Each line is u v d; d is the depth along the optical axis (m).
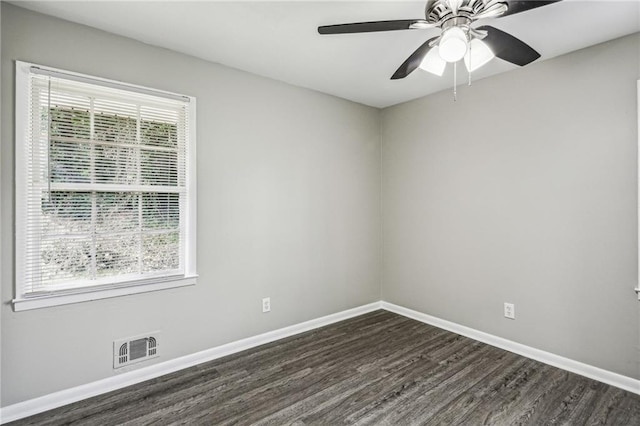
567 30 2.15
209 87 2.63
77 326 2.12
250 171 2.88
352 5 1.90
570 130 2.47
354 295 3.70
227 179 2.74
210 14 1.99
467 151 3.10
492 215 2.94
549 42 2.31
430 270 3.44
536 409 2.04
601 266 2.35
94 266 2.18
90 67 2.13
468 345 2.95
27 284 1.96
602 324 2.35
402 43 2.34
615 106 2.27
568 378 2.39
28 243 1.96
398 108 3.73
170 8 1.93
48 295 2.00
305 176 3.25
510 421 1.94
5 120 1.89
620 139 2.25
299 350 2.86
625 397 2.16
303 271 3.26
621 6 1.88
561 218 2.53
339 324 3.46
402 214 3.71
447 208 3.28
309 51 2.47
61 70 2.03
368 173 3.81
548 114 2.58
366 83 3.10
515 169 2.78
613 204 2.29
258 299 2.95
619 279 2.27
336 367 2.56
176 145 2.49
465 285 3.15
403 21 1.62
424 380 2.38
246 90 2.84
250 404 2.10
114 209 2.25
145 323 2.37
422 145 3.49
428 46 1.81
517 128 2.76
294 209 3.18
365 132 3.77
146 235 2.38
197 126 2.57
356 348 2.89
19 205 1.93
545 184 2.61
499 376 2.43
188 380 2.37
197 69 2.57
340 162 3.54
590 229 2.39
